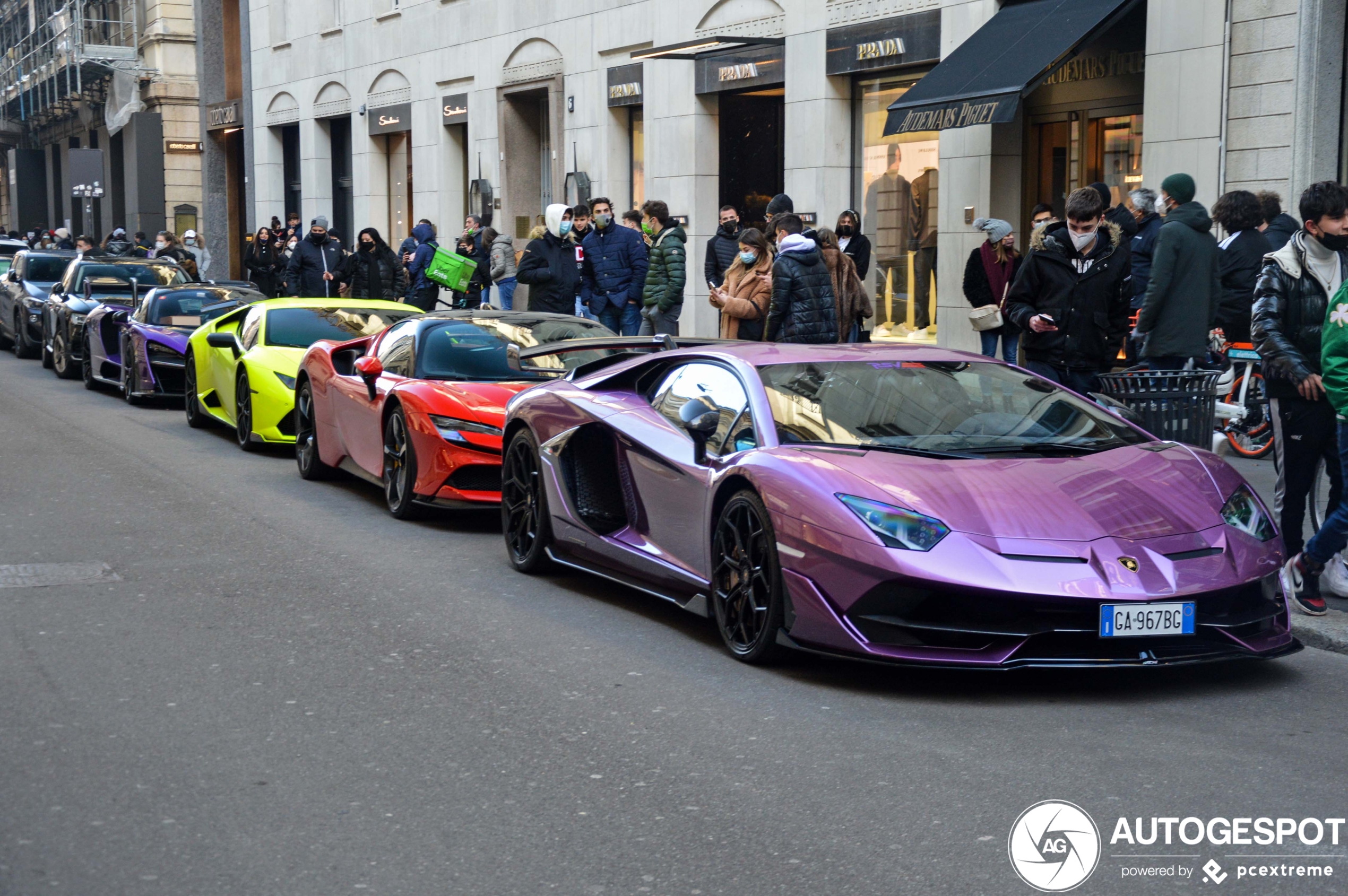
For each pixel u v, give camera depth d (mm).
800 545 5379
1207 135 12453
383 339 10180
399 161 29500
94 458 11656
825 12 16984
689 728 4871
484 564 7762
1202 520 5418
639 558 6527
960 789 4270
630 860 3734
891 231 16672
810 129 17391
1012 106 12586
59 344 19281
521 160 24703
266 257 25016
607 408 6965
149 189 41969
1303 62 11586
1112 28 13562
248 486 10375
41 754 4574
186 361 13969
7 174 62156
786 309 10617
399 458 9023
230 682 5402
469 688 5363
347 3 30344
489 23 24766
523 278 14695
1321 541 6246
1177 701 5219
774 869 3682
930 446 5832
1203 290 9219
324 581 7234
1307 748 4652
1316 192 6605
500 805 4141
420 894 3531
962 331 15266
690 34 19406
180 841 3863
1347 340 6125
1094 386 8867
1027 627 5027
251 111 36062
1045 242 8742
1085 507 5332
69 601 6746
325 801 4168
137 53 43250
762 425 5992
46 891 3535
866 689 5359
